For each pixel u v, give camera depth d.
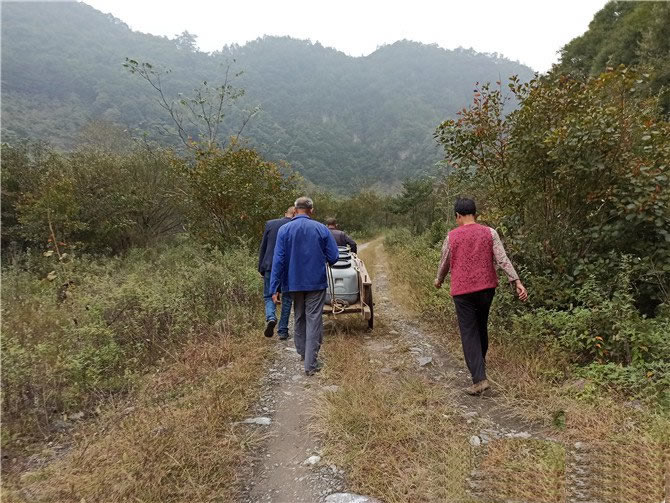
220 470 2.94
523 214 6.02
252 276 7.77
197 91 13.38
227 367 4.84
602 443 2.98
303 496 2.70
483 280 3.99
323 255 4.75
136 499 2.60
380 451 3.09
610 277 5.13
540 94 5.74
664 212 4.84
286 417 3.75
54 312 5.98
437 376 4.52
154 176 15.52
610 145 5.09
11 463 3.28
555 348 4.36
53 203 11.36
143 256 13.25
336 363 4.86
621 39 17.59
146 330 5.58
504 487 2.66
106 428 3.64
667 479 2.52
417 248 15.47
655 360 3.91
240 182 11.09
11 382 4.02
